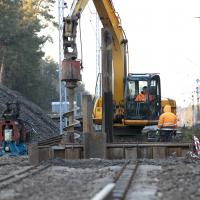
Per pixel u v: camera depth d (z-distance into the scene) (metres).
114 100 78.56
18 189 33.69
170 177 38.75
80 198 29.48
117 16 74.50
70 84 56.94
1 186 34.59
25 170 44.84
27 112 109.38
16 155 64.12
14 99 118.50
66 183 36.34
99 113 76.75
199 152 55.59
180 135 89.06
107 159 55.34
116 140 79.38
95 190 32.47
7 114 64.81
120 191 31.17
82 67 58.06
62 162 50.91
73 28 57.56
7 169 47.06
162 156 56.44
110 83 60.94
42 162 51.28
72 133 58.25
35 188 34.06
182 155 56.44
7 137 63.75
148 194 31.20
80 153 56.09
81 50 59.03
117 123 79.19
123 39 77.44
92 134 55.72
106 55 60.78
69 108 57.47
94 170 45.44
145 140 79.62
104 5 71.50
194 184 35.34
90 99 59.12
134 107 77.94
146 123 77.94
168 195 30.66
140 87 78.50
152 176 39.72
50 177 40.03
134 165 48.09
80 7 59.25
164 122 64.38
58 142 68.38
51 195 30.97
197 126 132.88
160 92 79.00
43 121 117.06
